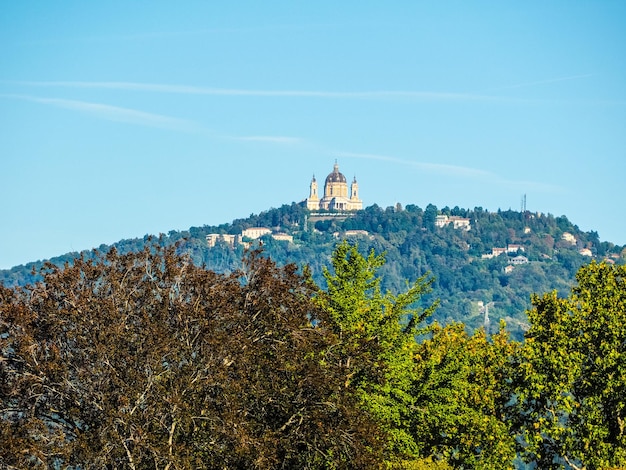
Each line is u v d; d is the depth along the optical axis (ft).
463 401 442.50
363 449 305.12
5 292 307.58
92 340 285.43
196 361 294.25
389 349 381.40
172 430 280.51
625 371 440.86
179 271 319.88
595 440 437.99
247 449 274.36
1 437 264.31
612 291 472.44
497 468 442.91
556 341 460.14
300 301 330.95
